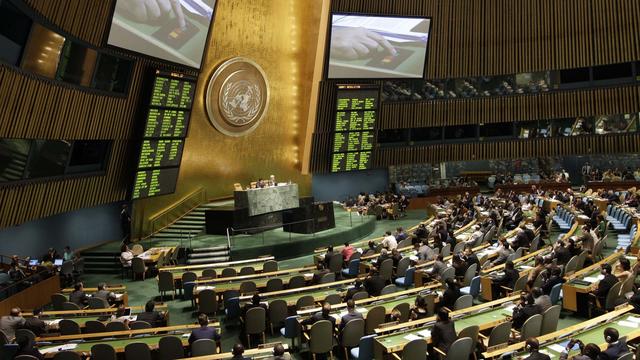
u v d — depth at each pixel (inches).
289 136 1036.5
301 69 1030.4
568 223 761.6
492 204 900.0
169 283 540.7
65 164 634.8
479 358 322.3
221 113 902.4
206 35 779.4
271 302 402.3
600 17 1045.8
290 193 837.8
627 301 361.7
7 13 468.1
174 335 348.5
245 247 682.2
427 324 328.2
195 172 880.9
